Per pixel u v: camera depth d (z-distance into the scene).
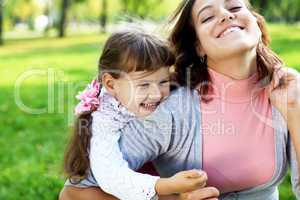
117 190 1.89
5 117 6.97
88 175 2.06
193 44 2.14
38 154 5.13
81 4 37.00
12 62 14.02
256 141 2.05
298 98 2.00
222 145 2.04
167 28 2.19
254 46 1.96
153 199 1.84
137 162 2.04
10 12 38.09
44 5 42.94
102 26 30.91
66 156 2.11
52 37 27.66
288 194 3.71
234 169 2.06
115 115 2.03
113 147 1.96
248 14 1.97
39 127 6.29
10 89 9.37
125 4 31.67
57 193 3.98
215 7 1.98
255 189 2.12
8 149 5.38
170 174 2.15
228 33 1.95
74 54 15.72
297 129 1.99
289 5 30.02
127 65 2.03
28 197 3.96
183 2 2.10
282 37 15.94
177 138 2.03
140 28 2.18
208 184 2.10
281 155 2.05
